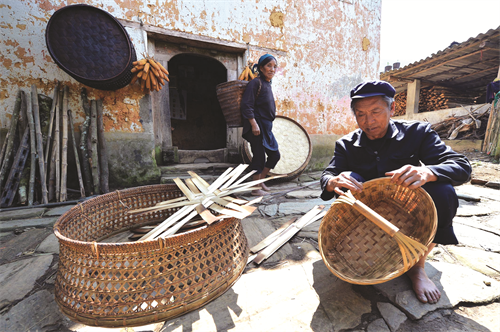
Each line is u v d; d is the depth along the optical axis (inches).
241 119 110.7
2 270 53.4
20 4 102.6
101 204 66.5
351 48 181.0
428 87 398.0
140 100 124.3
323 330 35.3
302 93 167.9
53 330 37.4
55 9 107.7
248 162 142.6
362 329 35.2
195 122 301.6
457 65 300.7
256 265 54.2
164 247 36.8
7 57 102.7
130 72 111.5
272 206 95.5
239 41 145.6
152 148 129.0
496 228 68.2
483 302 39.3
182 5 129.6
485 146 219.5
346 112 186.5
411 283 43.4
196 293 39.2
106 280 36.2
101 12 101.2
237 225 52.7
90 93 115.0
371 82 41.3
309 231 71.2
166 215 80.7
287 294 43.7
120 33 106.6
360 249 45.4
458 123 287.1
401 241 32.7
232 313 39.5
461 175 39.5
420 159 46.4
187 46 142.7
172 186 82.1
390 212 47.0
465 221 73.0
